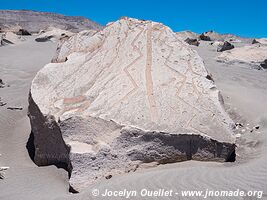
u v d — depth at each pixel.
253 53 13.66
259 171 4.49
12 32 23.78
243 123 6.81
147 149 4.87
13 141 6.56
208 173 4.44
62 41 7.34
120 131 4.90
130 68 6.06
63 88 5.81
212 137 5.09
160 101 5.43
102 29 7.06
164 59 6.30
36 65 12.97
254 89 9.11
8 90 9.90
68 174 4.97
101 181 4.47
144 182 4.18
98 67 6.16
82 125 5.07
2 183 4.77
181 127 5.07
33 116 5.71
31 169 5.38
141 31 6.83
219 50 17.20
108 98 5.46
